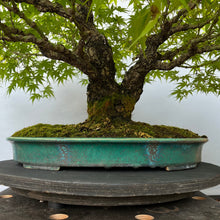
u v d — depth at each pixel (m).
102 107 0.87
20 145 0.74
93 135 0.72
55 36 1.14
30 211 0.67
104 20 0.95
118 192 0.54
